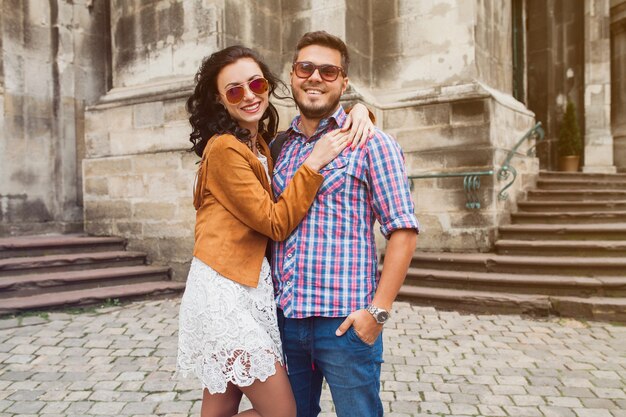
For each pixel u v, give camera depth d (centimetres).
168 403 326
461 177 717
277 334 178
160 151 725
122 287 640
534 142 893
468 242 709
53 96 896
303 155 185
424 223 743
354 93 703
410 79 784
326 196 172
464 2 743
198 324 172
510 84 911
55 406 322
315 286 170
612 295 553
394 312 568
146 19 764
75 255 682
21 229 847
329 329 170
